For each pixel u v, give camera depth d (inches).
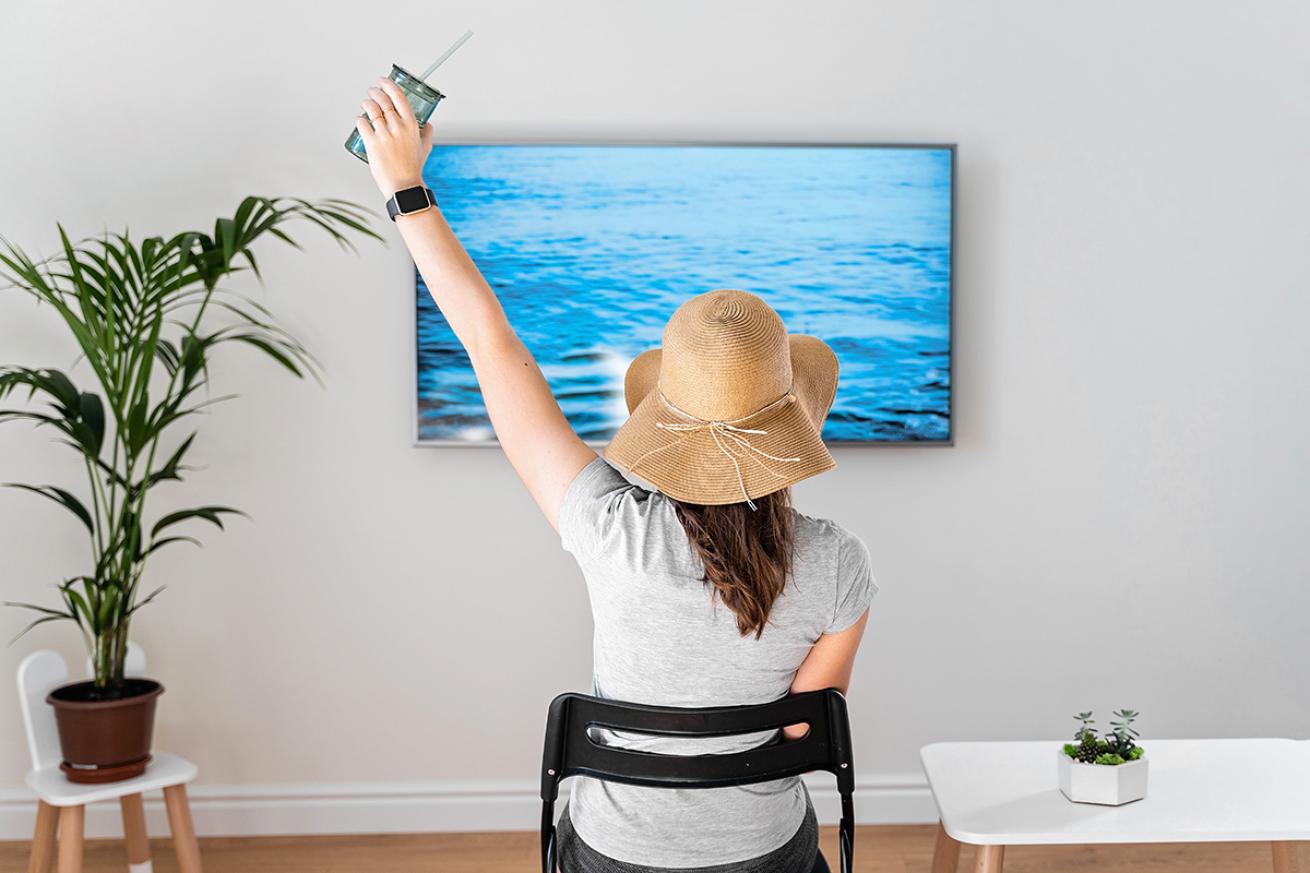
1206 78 114.0
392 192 50.4
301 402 114.0
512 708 117.0
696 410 48.1
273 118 112.1
